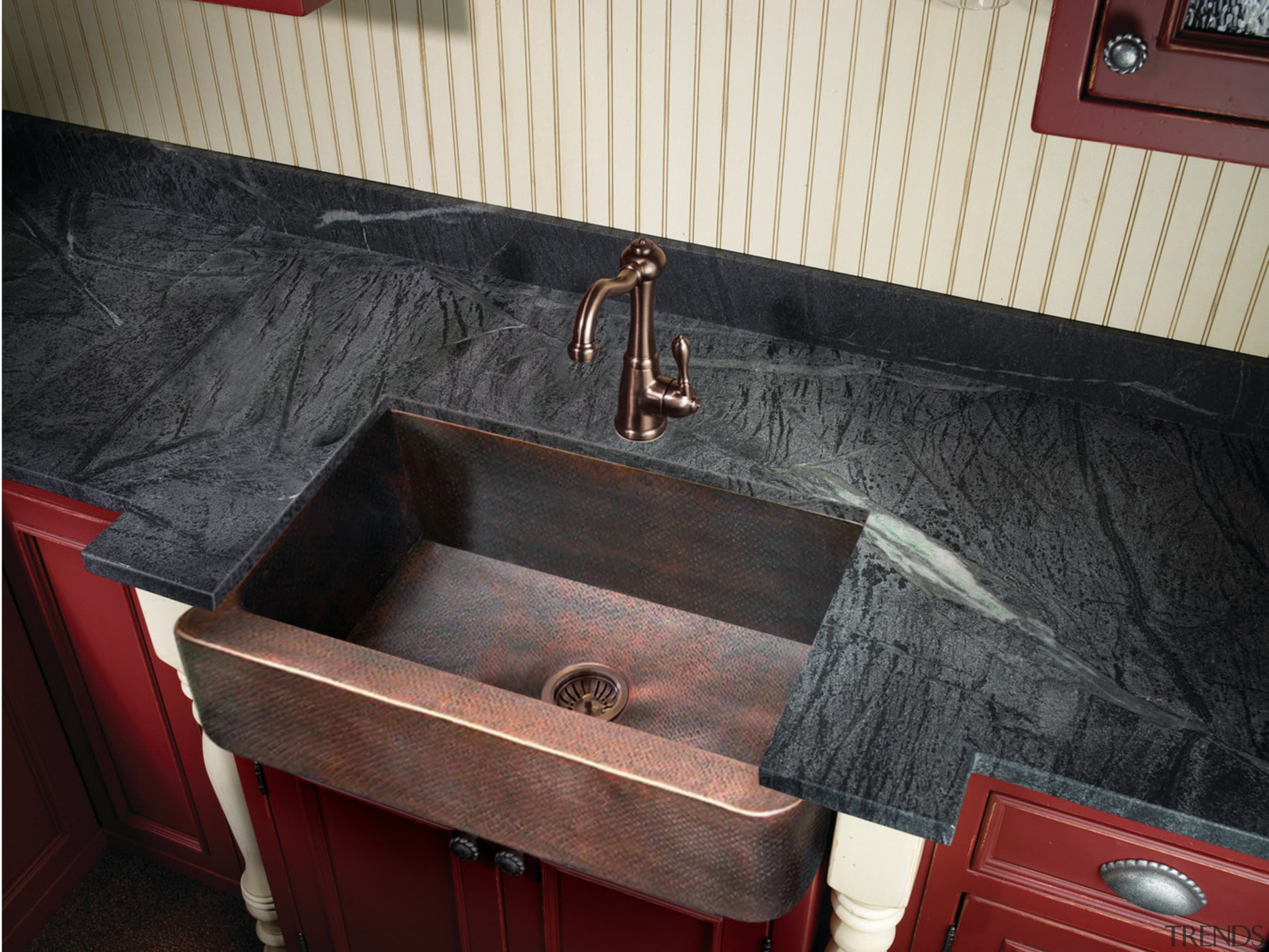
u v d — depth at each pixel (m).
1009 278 1.55
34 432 1.48
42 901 2.02
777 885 1.16
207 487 1.41
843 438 1.51
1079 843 1.21
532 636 1.58
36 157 1.99
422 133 1.74
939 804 1.07
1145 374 1.53
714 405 1.56
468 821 1.27
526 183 1.73
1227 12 0.90
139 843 2.06
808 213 1.60
